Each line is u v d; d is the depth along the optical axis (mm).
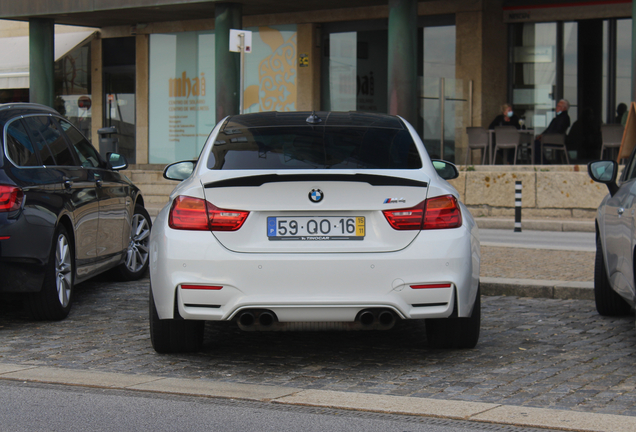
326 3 22016
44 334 6164
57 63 27453
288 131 5488
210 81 25266
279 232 4812
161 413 4172
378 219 4828
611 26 21859
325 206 4785
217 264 4777
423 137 21594
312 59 23594
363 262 4766
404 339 6012
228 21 21188
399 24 18891
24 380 4828
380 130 5547
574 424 3896
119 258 8164
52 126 7207
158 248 4984
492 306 7312
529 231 15367
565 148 20062
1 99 28719
